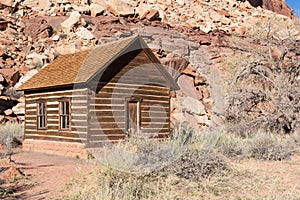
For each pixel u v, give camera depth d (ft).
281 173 33.06
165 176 28.55
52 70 51.37
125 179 25.54
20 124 66.18
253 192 26.32
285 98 60.49
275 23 77.92
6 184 27.61
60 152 44.52
